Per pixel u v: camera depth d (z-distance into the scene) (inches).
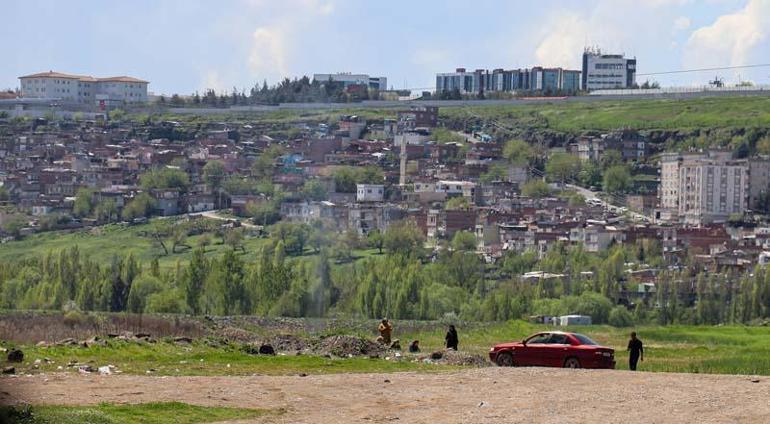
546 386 3176.7
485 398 2928.2
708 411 2731.3
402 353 4343.0
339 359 3973.9
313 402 2829.7
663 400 2903.5
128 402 2716.5
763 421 2603.3
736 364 4655.5
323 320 7687.0
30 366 3368.6
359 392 3014.3
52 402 2657.5
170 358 3754.9
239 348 4234.7
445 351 4301.2
